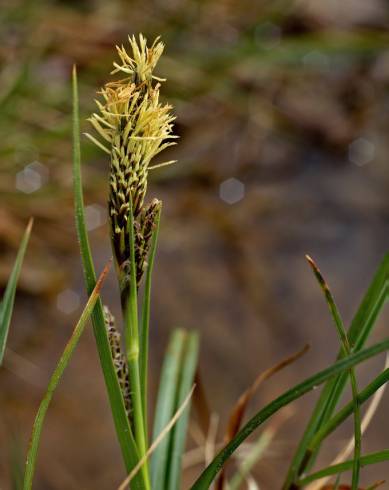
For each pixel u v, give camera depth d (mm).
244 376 465
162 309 494
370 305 263
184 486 397
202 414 314
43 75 595
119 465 415
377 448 430
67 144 558
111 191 229
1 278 491
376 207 580
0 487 375
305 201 580
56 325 482
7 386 442
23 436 414
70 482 402
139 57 222
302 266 531
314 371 470
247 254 535
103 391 450
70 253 521
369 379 461
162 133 225
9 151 547
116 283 511
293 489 267
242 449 404
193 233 544
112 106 223
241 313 498
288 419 439
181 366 303
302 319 498
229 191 583
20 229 515
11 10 618
